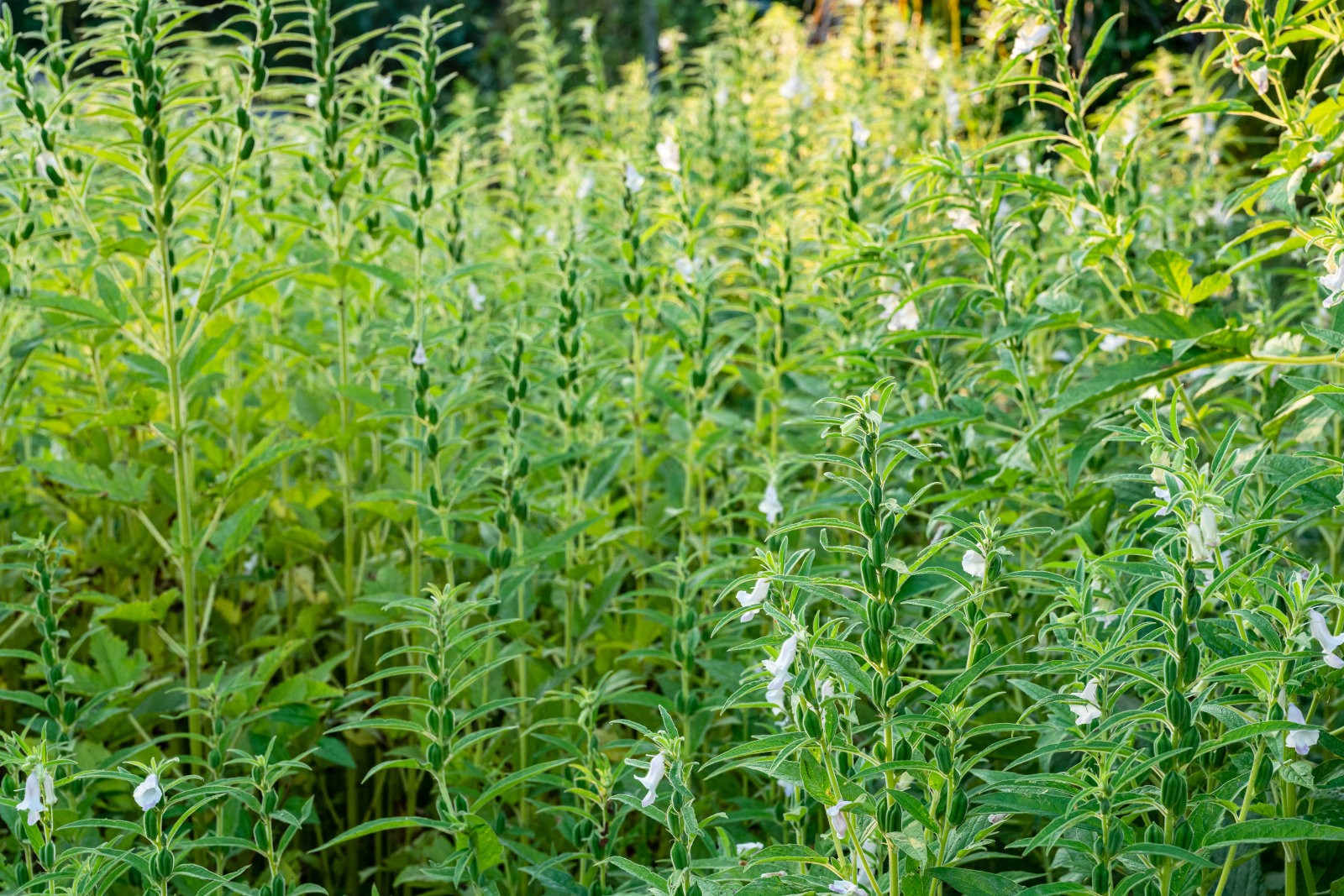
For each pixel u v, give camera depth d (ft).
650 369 11.75
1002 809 5.33
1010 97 20.45
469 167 15.96
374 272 10.75
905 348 10.91
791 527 5.27
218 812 8.21
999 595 8.91
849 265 9.84
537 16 18.43
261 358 13.14
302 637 11.19
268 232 12.28
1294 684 5.19
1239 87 8.05
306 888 6.48
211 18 33.04
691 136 17.30
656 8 42.60
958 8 26.20
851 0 19.31
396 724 6.92
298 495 11.95
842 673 5.32
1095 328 7.11
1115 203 8.00
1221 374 7.39
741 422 11.75
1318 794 5.77
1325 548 9.84
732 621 9.64
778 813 7.57
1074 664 5.11
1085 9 21.54
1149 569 5.32
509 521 9.12
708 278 10.96
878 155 16.05
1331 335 6.37
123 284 9.75
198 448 12.48
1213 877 6.75
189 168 9.52
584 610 10.82
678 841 5.57
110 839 9.12
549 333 11.74
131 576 12.00
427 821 6.58
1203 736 6.38
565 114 20.40
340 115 11.36
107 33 10.11
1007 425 9.99
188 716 10.12
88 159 11.09
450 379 11.65
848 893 5.39
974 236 8.63
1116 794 4.99
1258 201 13.69
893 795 5.09
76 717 8.33
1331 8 7.54
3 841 8.80
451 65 45.27
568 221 14.35
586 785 8.23
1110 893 4.93
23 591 11.84
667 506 11.72
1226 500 4.95
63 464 9.77
